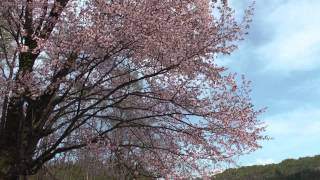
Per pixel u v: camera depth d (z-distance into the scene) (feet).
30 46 34.24
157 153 36.86
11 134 35.27
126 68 36.22
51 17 33.63
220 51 36.01
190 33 35.01
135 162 37.47
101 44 32.19
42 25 34.53
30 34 34.32
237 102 36.35
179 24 34.19
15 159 33.55
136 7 32.99
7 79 32.99
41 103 34.73
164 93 36.50
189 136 36.04
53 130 34.76
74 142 37.35
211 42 35.45
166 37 33.47
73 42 32.07
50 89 33.42
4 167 33.19
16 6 33.83
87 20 33.17
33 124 34.45
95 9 33.01
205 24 35.86
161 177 36.65
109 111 38.24
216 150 35.73
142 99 38.09
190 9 35.86
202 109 35.94
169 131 37.17
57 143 34.22
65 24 33.24
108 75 36.91
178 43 33.99
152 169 37.11
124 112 38.22
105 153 37.47
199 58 35.76
